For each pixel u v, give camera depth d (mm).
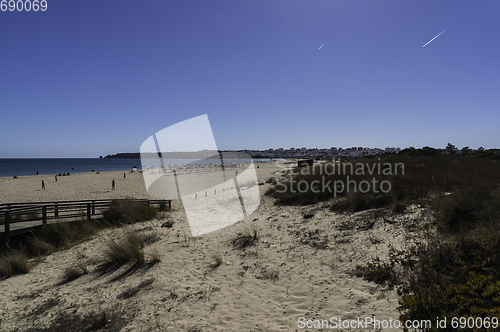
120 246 6520
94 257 6840
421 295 3219
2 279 5949
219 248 6773
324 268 4898
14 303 4758
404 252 4590
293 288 4398
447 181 8039
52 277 5879
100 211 12461
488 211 4625
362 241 5660
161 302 4398
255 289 4551
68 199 22453
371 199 8000
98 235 9078
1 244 7605
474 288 3160
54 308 4445
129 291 4840
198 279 5129
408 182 8875
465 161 13547
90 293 4898
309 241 6336
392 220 6184
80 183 37438
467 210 4934
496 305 2865
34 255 7590
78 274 5801
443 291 3293
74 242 8508
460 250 3955
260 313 3838
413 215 6059
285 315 3705
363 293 3887
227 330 3516
